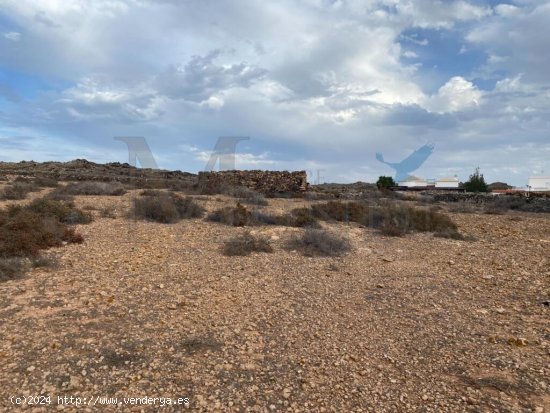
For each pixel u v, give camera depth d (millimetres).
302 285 8391
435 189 55750
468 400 4172
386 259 11008
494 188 67938
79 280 7953
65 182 32094
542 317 6633
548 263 10641
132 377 4477
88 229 13133
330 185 52938
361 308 7055
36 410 3842
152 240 12133
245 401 4109
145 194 23234
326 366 4887
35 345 5156
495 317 6672
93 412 3863
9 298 6781
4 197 20250
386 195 36125
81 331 5652
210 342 5449
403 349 5402
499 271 9820
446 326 6242
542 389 4383
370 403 4133
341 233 14750
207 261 10102
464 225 18719
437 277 9258
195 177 46938
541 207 28672
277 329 6000
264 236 13438
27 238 9602
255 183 32938
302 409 4012
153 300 7062
